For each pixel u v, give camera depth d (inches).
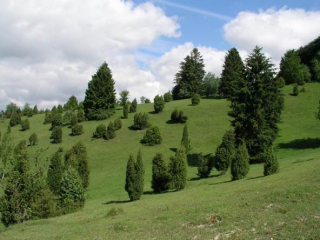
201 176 1363.2
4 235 658.2
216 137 2226.9
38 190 879.7
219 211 558.3
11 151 912.9
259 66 1673.2
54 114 3169.3
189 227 512.7
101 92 3014.3
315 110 2527.1
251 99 1646.2
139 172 1040.2
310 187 591.8
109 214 737.0
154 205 789.9
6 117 4030.5
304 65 3503.9
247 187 802.8
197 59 4170.8
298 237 393.4
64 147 2287.2
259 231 434.3
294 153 1619.1
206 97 3695.9
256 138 1609.3
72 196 961.5
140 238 495.5
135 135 2407.7
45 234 617.6
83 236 557.0
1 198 833.5
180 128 2491.4
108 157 2014.0
